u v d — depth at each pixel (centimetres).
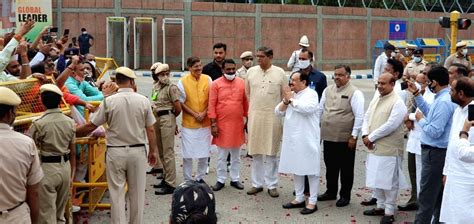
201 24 2569
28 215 459
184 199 288
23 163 447
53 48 948
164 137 807
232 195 816
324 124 770
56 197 568
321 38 2722
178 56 2575
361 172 956
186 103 823
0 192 438
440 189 625
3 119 446
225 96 816
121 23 2538
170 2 2548
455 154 545
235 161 852
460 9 3328
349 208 763
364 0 2970
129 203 640
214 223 290
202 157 831
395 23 2941
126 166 624
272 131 797
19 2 1709
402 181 695
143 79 2283
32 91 628
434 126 607
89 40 2308
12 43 669
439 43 2909
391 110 677
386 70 756
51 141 553
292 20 2655
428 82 652
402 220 709
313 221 709
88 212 718
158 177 894
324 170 977
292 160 737
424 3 3158
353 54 2827
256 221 707
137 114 627
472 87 536
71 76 768
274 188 813
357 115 736
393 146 680
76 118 685
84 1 2519
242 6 2584
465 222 539
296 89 730
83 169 716
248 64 988
